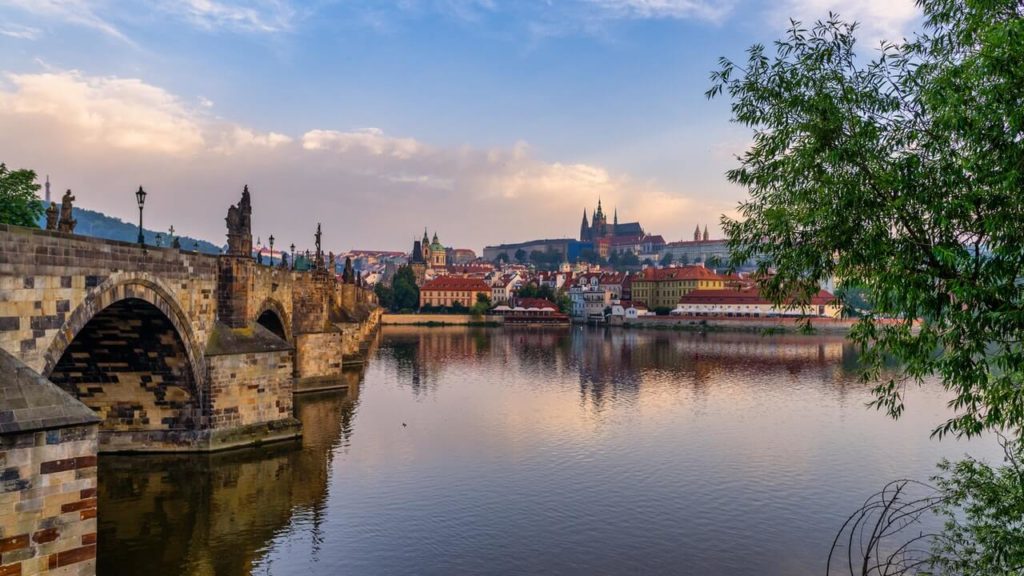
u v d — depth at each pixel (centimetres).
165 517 3938
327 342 9031
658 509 4316
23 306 2969
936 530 3941
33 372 2516
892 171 1967
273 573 3275
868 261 2028
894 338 2058
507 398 8606
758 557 3594
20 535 2367
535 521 4059
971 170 1831
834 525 4062
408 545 3650
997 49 1755
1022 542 2044
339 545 3628
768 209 2273
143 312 4328
